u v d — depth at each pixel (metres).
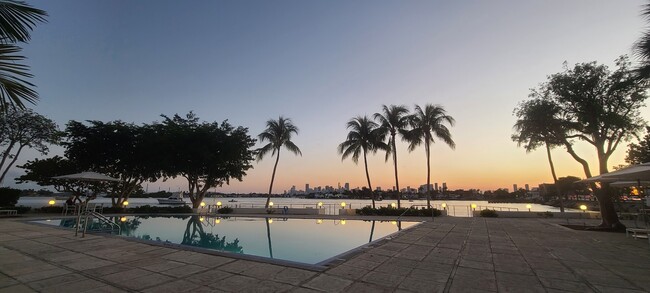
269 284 5.48
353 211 27.03
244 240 14.75
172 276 5.97
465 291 5.18
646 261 7.59
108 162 27.17
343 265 6.95
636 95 14.88
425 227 15.58
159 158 27.33
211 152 29.34
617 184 15.44
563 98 16.97
